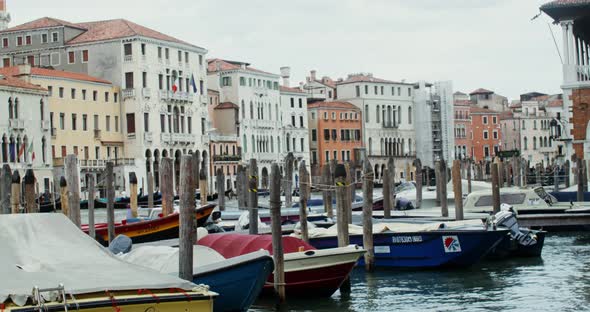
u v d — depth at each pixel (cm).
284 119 11788
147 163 9519
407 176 9644
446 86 13488
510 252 3228
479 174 8256
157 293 1473
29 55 9769
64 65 9675
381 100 13112
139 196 7569
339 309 2372
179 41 10000
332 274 2478
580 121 5262
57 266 1519
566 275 2878
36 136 8369
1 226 1570
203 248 2161
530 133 15538
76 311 1398
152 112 9581
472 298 2514
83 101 9038
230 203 7881
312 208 4762
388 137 13162
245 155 10962
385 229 2977
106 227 3569
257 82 11256
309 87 13288
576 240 3781
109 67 9525
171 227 3525
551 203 4247
